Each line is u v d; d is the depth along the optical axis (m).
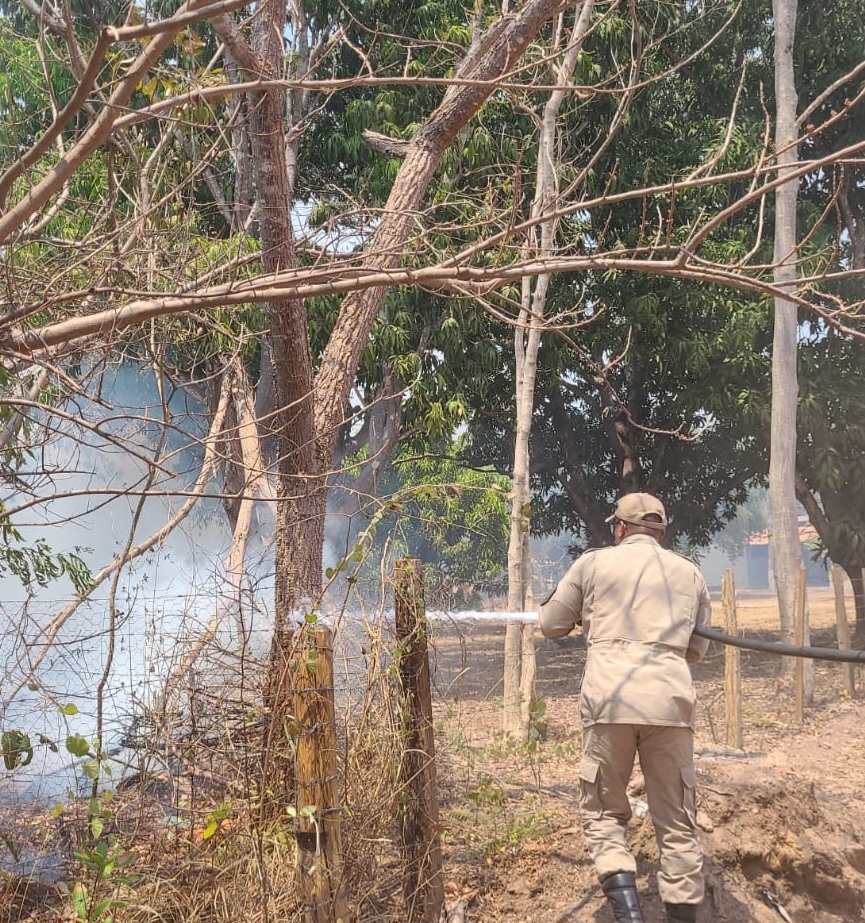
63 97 6.92
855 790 6.14
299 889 3.14
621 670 3.59
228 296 3.18
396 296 12.30
